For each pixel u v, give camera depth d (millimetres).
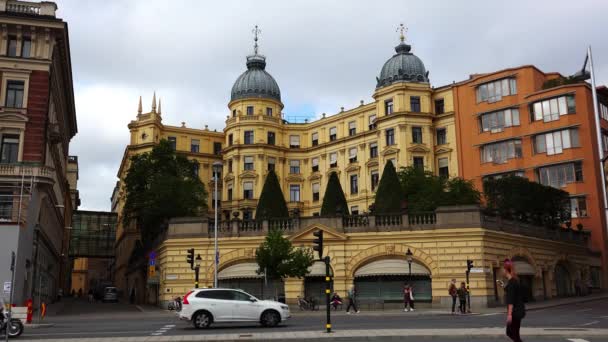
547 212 52531
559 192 54719
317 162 83938
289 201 82625
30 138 45562
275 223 44188
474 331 20047
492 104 67625
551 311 35062
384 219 42469
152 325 28188
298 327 24969
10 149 45469
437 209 41562
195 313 25453
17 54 46625
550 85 65375
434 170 70312
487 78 68375
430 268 40812
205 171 88688
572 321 26094
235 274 43500
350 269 41969
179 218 45531
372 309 40688
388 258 42000
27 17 46406
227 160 83500
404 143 70000
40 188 44531
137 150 85125
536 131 63938
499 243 42219
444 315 32906
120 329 25844
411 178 58188
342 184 79625
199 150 89500
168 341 19094
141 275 65938
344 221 43219
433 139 71625
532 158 64000
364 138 77500
